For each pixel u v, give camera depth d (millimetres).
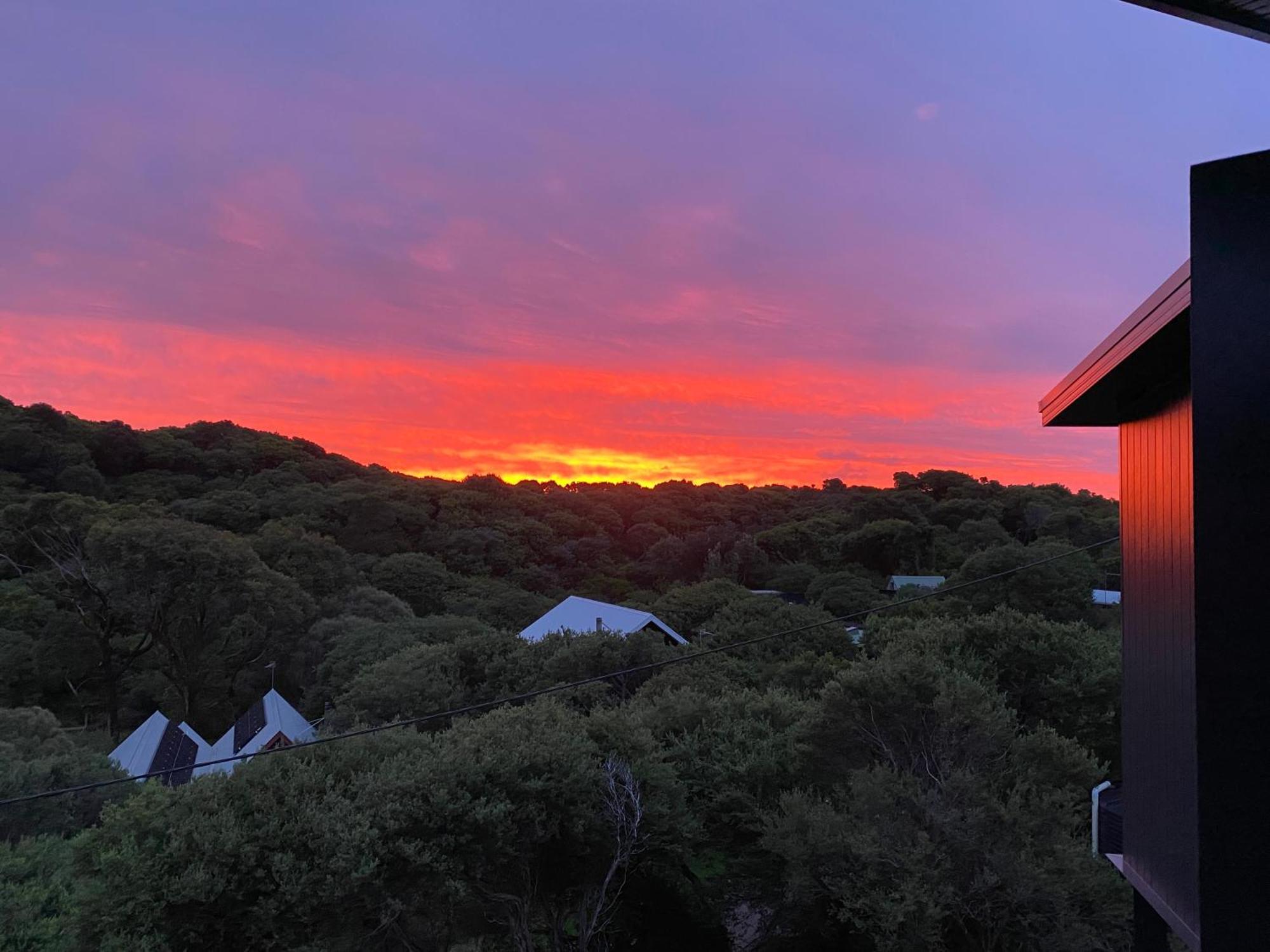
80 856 12312
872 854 12250
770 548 75938
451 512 76188
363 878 11320
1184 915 5438
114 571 37094
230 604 41094
